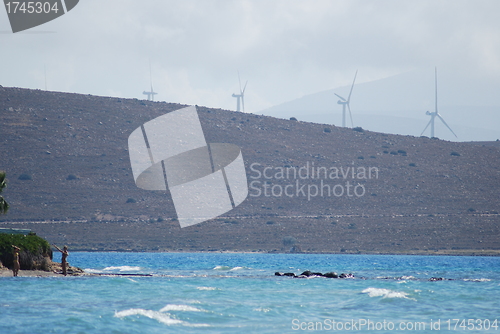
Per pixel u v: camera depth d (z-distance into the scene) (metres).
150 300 61.41
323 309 59.12
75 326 45.69
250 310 56.59
